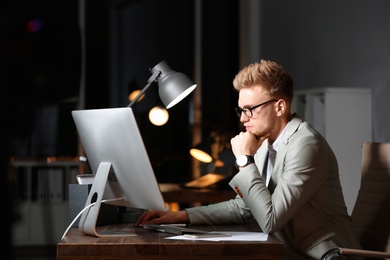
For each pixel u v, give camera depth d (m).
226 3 8.62
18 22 7.56
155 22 8.83
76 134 8.06
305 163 2.61
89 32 8.66
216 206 2.93
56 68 7.76
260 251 2.26
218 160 5.96
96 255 2.28
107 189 2.70
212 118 8.48
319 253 2.60
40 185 7.37
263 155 2.92
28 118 7.68
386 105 4.59
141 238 2.41
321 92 4.83
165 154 8.12
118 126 2.51
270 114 2.71
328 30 5.73
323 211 2.68
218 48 8.70
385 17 4.61
